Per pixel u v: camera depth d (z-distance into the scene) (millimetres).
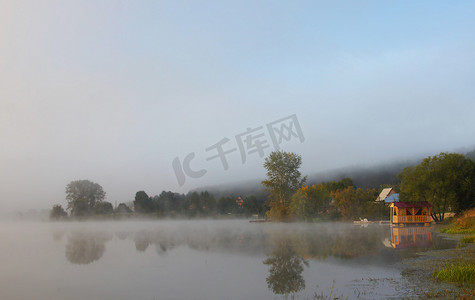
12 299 12672
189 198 104312
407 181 52375
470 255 19359
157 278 15859
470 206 48906
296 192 68312
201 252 24094
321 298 11875
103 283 14953
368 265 17656
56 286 14547
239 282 14750
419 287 12555
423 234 35031
